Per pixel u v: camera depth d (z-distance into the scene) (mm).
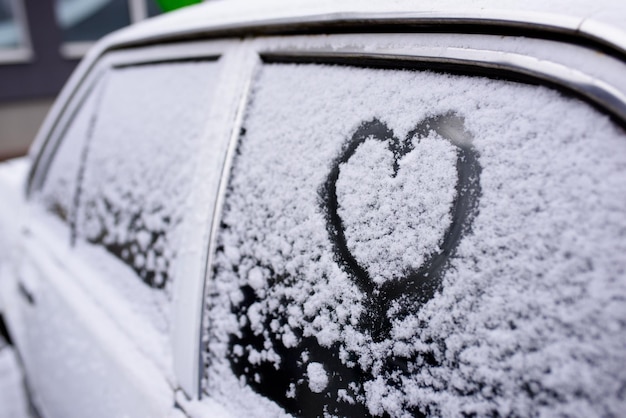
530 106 494
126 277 822
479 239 490
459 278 494
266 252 631
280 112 670
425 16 563
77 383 859
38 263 1093
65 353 907
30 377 1215
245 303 640
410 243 527
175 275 719
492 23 525
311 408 565
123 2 5801
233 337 646
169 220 750
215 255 683
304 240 601
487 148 504
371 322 538
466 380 479
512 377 458
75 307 878
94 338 810
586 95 469
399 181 546
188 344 676
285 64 693
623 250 435
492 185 494
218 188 693
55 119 1286
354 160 583
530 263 464
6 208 1463
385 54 590
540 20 500
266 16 711
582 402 430
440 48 553
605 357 428
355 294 552
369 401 527
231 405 629
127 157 893
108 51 1124
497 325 470
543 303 454
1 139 5078
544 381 446
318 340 570
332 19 635
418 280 516
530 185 477
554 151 474
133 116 923
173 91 845
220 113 728
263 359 614
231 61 754
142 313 766
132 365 727
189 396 664
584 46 483
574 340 439
